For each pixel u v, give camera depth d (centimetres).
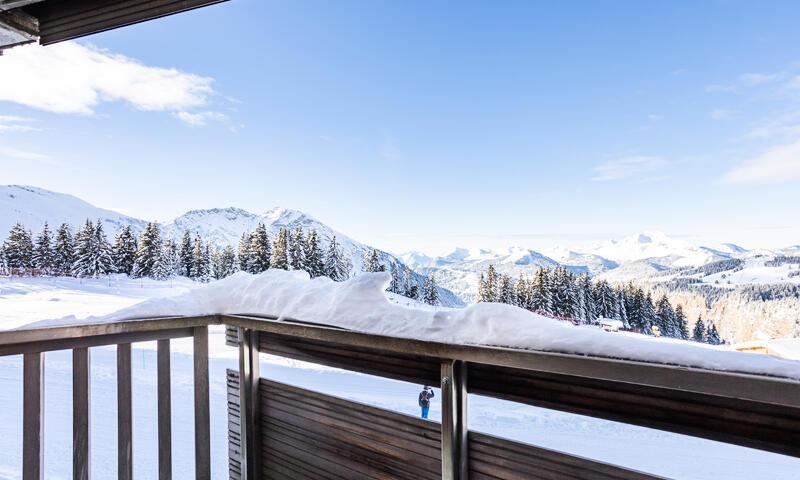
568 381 112
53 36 180
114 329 149
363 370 153
